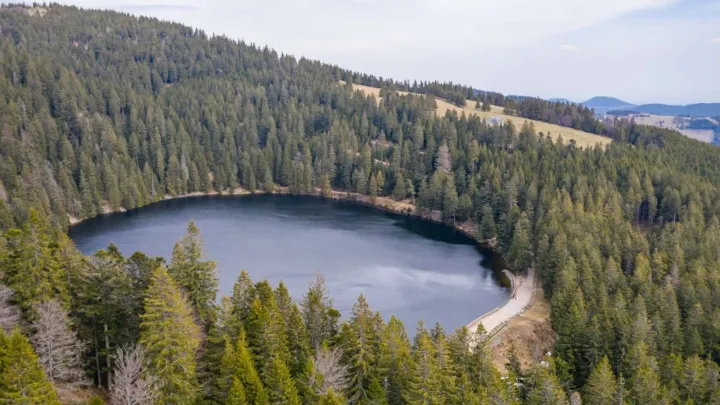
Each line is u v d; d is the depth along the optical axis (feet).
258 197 654.12
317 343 186.50
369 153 649.61
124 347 160.86
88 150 568.41
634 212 465.06
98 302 174.50
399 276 379.55
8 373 115.34
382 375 173.58
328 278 369.09
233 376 144.66
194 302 194.59
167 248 419.74
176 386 144.77
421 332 201.26
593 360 234.17
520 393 204.33
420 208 568.41
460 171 567.59
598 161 560.61
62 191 504.02
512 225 431.84
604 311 256.93
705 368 219.00
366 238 481.87
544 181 498.28
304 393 155.43
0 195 435.53
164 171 637.71
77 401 145.07
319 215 569.64
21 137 530.27
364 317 185.16
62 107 607.78
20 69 654.53
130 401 132.57
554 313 277.64
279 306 190.60
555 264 330.75
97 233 464.24
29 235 162.50
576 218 389.60
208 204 608.19
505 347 264.72
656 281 314.35
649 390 200.13
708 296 274.36
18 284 160.45
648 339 239.30
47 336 144.77
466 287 360.07
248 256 413.18
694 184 478.18
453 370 182.19
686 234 368.89
